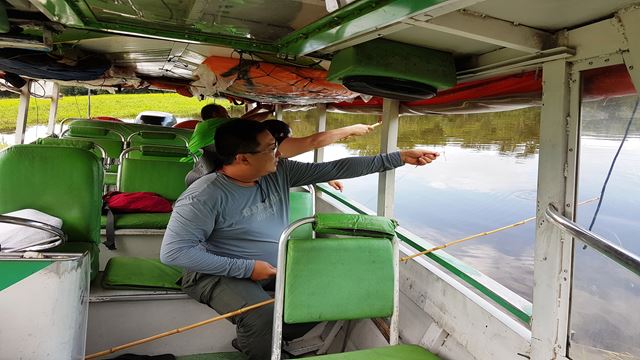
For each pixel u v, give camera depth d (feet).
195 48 10.94
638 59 3.92
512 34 4.63
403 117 10.82
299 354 8.07
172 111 32.53
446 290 6.33
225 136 6.60
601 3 3.93
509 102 6.42
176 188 12.85
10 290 3.89
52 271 4.03
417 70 6.26
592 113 4.48
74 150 7.91
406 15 4.17
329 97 11.36
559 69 4.68
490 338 5.46
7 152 7.67
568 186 4.66
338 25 4.91
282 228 7.49
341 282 5.74
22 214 7.13
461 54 6.51
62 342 4.17
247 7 5.77
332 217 5.81
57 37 10.11
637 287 4.13
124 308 7.43
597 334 4.43
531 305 5.43
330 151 14.35
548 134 4.82
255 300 6.54
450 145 9.78
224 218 6.93
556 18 4.40
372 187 13.44
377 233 6.00
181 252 6.42
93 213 8.00
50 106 20.62
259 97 12.67
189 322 7.74
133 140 17.69
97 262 8.09
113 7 5.97
